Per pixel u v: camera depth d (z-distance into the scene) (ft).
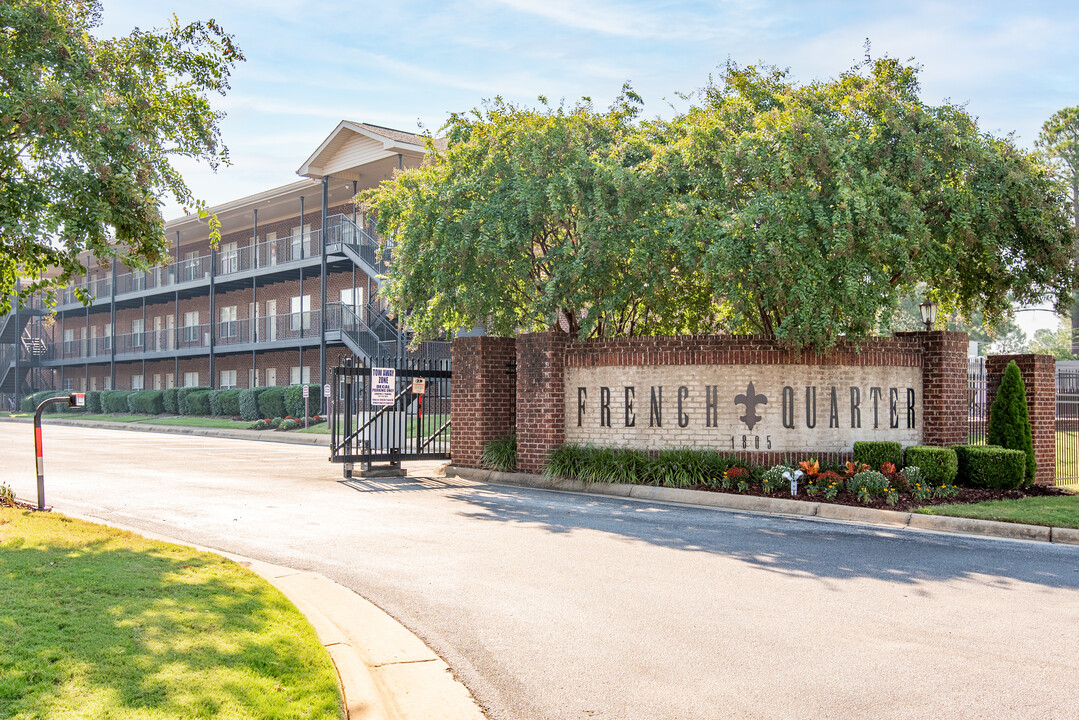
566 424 51.47
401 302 57.77
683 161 49.06
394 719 14.82
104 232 32.89
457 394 56.34
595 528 34.24
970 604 22.84
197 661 15.16
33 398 172.55
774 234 41.81
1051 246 45.57
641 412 49.57
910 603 22.90
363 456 53.67
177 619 17.66
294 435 98.07
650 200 48.83
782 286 42.96
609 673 17.34
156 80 37.50
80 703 12.93
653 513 38.58
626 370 50.11
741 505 41.14
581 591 23.90
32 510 33.83
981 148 45.32
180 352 141.49
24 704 12.79
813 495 41.19
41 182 31.78
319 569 26.37
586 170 49.57
